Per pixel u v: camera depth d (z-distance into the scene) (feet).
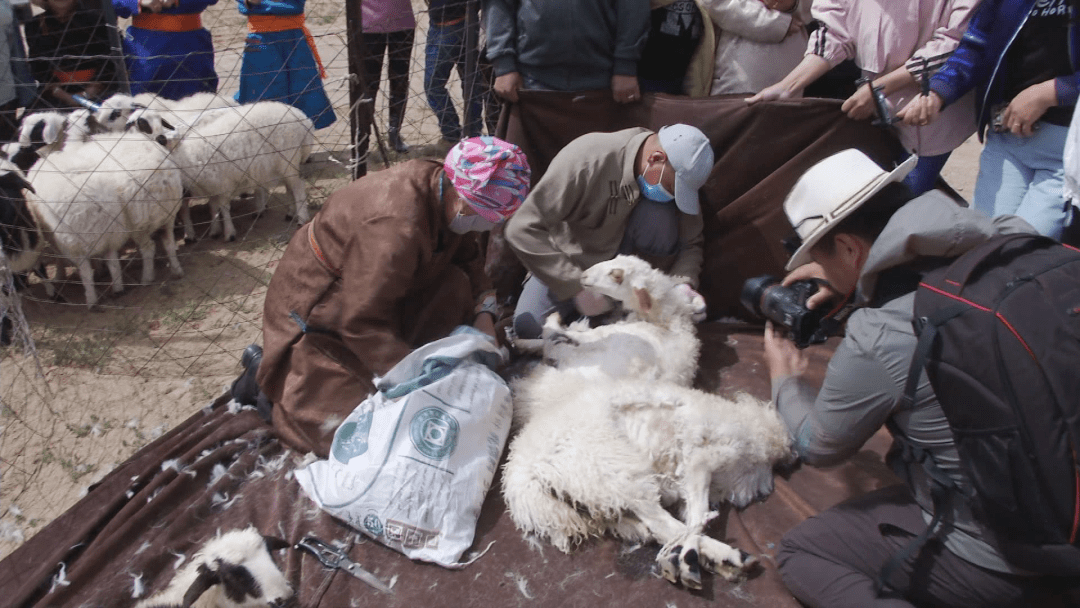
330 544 9.48
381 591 8.97
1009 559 6.66
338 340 10.74
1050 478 5.99
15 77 19.40
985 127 13.29
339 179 23.44
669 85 15.34
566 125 14.57
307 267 10.64
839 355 7.62
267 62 22.57
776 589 8.90
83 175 16.40
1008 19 11.80
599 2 13.73
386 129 24.86
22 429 14.05
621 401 9.84
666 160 12.14
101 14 20.86
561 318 13.69
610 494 9.13
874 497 8.29
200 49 22.82
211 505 10.18
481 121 16.93
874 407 7.43
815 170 7.83
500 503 10.19
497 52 14.33
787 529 9.75
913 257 7.11
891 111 13.16
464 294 11.90
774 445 10.03
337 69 30.45
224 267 19.27
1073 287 6.23
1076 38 11.25
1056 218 12.16
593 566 9.27
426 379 10.21
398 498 9.42
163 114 18.92
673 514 10.03
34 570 9.52
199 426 11.89
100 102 20.76
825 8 13.23
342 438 10.01
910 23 12.57
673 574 8.89
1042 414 5.94
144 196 16.93
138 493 10.49
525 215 12.76
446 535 9.41
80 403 14.64
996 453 6.16
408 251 9.91
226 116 19.16
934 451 7.21
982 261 6.55
